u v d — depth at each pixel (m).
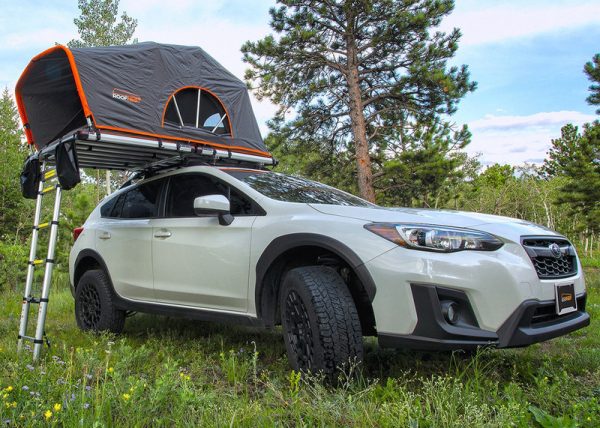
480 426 2.02
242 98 4.77
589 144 16.67
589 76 14.88
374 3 13.76
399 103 14.97
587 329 4.53
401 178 15.23
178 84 4.12
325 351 2.59
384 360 3.30
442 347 2.47
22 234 21.89
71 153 3.46
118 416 2.20
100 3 24.62
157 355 3.42
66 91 4.21
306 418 2.21
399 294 2.55
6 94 27.86
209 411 2.20
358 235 2.74
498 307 2.51
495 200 29.44
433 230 2.62
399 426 2.08
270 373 3.05
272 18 14.45
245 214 3.44
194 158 4.16
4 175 21.47
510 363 3.22
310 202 3.38
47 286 3.50
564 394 2.53
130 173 5.00
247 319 3.25
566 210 26.97
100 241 4.59
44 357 3.35
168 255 3.83
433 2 13.62
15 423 2.01
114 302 4.36
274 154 15.65
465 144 15.18
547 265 2.81
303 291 2.73
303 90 14.84
